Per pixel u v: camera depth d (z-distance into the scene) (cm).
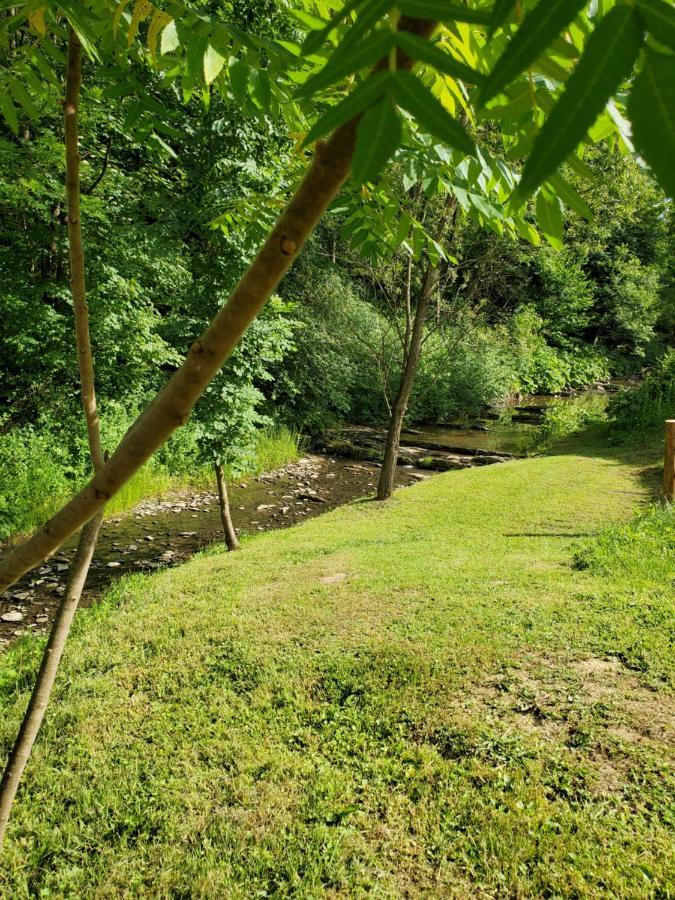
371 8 41
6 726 321
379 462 1305
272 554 595
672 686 287
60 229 770
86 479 860
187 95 131
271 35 396
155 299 962
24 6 111
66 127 111
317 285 1538
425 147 124
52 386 884
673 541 484
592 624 353
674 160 27
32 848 243
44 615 549
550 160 30
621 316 2966
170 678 355
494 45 75
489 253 852
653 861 201
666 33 30
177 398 53
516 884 202
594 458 998
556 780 242
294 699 322
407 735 284
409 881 211
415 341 827
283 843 234
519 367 2311
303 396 1468
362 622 396
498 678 312
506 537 600
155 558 709
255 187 553
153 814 255
